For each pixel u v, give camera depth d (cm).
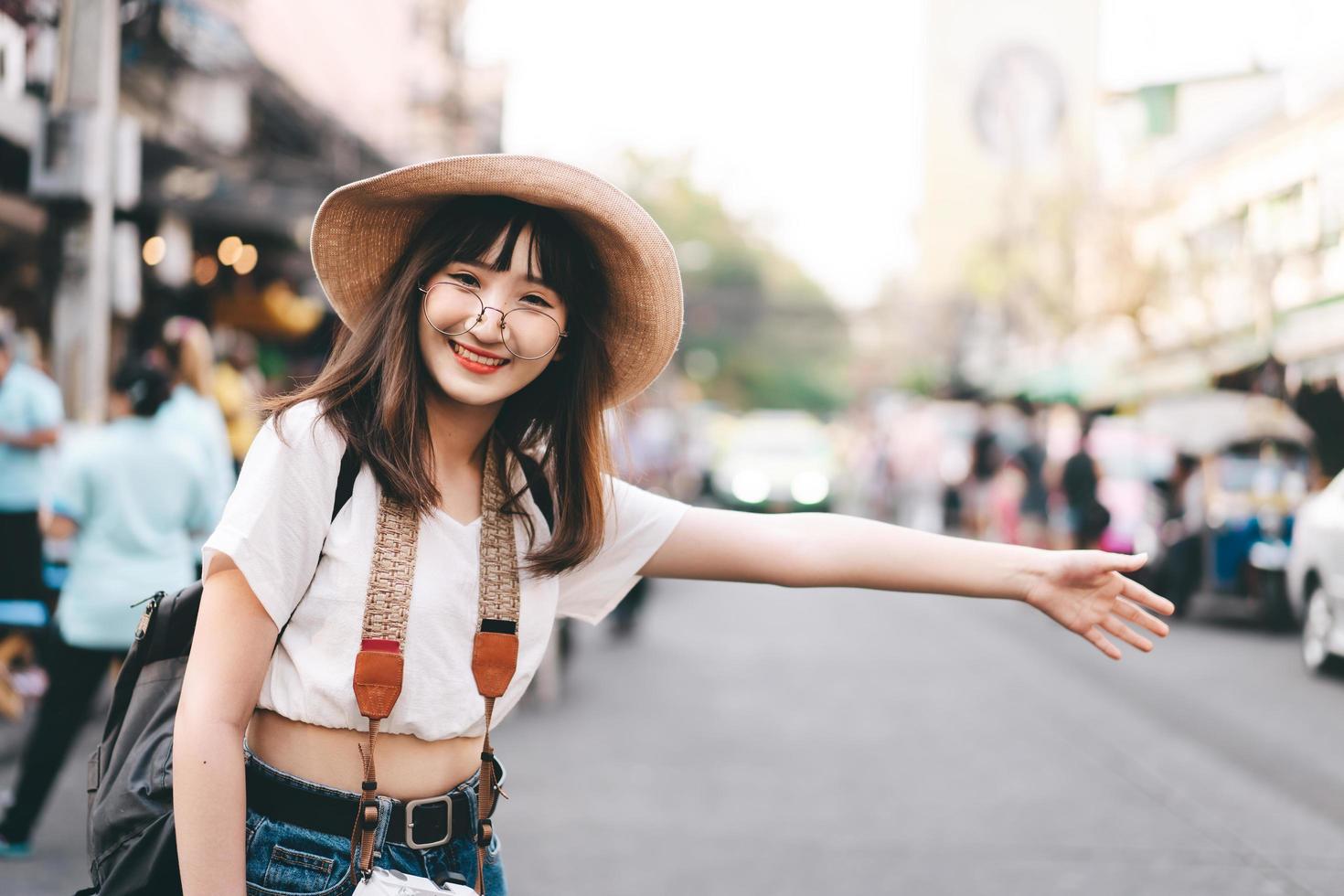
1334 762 670
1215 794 598
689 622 1221
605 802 563
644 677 898
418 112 1981
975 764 649
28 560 647
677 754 660
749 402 7875
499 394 180
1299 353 1444
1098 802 579
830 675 925
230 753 161
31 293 955
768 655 1019
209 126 1235
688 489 2695
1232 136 1723
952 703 820
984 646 1086
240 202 1068
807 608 1360
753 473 2288
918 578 200
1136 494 1434
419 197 186
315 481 167
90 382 771
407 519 173
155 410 468
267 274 1377
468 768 182
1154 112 2042
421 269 181
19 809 453
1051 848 507
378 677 165
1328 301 1419
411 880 168
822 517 205
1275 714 800
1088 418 2086
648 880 456
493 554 180
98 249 771
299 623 169
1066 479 1399
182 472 469
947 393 3628
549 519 189
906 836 520
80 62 760
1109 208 2130
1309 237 1495
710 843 505
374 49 1814
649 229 186
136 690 185
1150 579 1307
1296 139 1554
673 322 198
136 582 458
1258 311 1573
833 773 625
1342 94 1452
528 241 182
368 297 199
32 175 754
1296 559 992
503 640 176
